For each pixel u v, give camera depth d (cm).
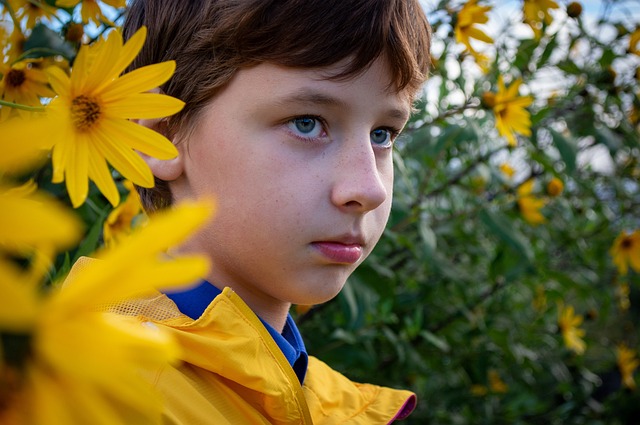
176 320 68
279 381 68
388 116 72
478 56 160
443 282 212
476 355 223
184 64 73
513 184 231
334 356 167
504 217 181
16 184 65
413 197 164
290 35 67
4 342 19
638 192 267
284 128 68
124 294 20
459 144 189
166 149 52
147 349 20
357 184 67
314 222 67
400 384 209
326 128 69
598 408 271
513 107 156
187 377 62
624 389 276
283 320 80
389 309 174
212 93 70
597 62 208
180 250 74
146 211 87
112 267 19
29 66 97
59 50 97
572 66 198
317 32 67
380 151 77
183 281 19
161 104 52
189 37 73
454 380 244
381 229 77
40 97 88
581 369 275
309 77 67
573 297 305
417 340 208
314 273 69
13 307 19
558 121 208
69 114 49
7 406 20
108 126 51
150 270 19
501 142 217
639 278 260
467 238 219
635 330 350
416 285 209
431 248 165
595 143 229
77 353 20
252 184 68
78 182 49
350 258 69
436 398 243
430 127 172
